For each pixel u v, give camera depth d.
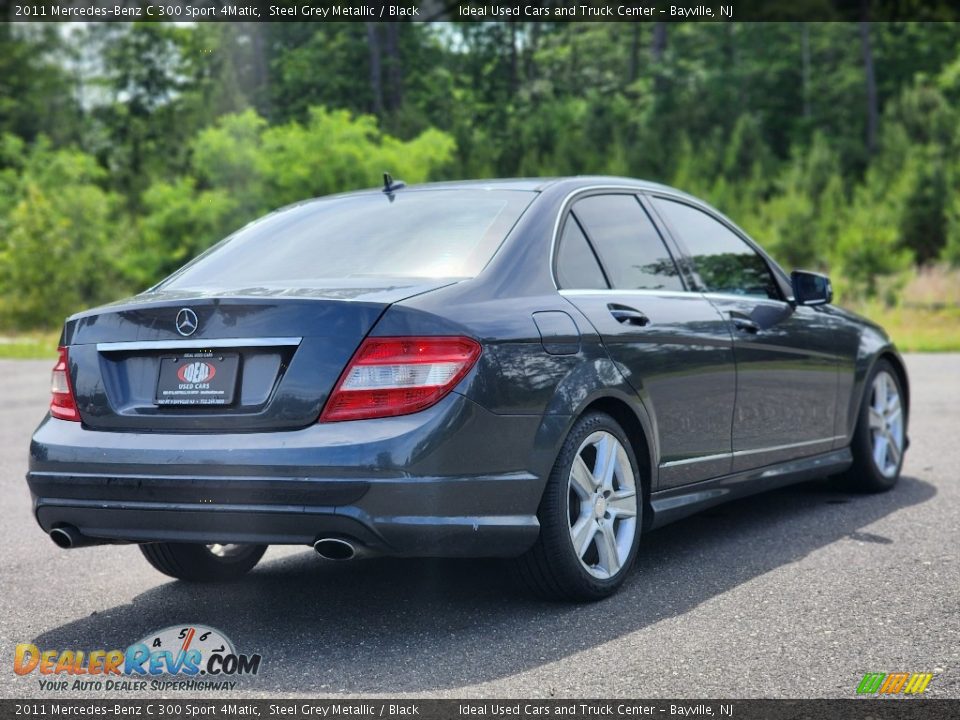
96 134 54.97
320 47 55.03
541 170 38.72
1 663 3.34
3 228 29.02
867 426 5.60
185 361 3.44
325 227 4.18
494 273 3.64
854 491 5.73
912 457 6.77
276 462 3.20
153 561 4.19
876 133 49.28
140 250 33.44
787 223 28.69
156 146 50.53
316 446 3.19
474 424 3.30
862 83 52.81
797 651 3.19
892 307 22.75
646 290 4.25
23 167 44.06
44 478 3.57
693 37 54.94
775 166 37.81
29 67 61.41
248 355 3.36
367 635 3.51
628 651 3.23
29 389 13.08
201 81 51.50
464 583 4.14
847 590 3.83
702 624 3.48
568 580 3.65
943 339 17.22
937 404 9.18
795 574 4.08
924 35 53.41
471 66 57.53
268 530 3.27
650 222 4.52
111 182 49.50
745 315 4.70
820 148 36.31
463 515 3.28
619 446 3.89
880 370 5.75
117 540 3.57
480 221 3.93
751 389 4.66
